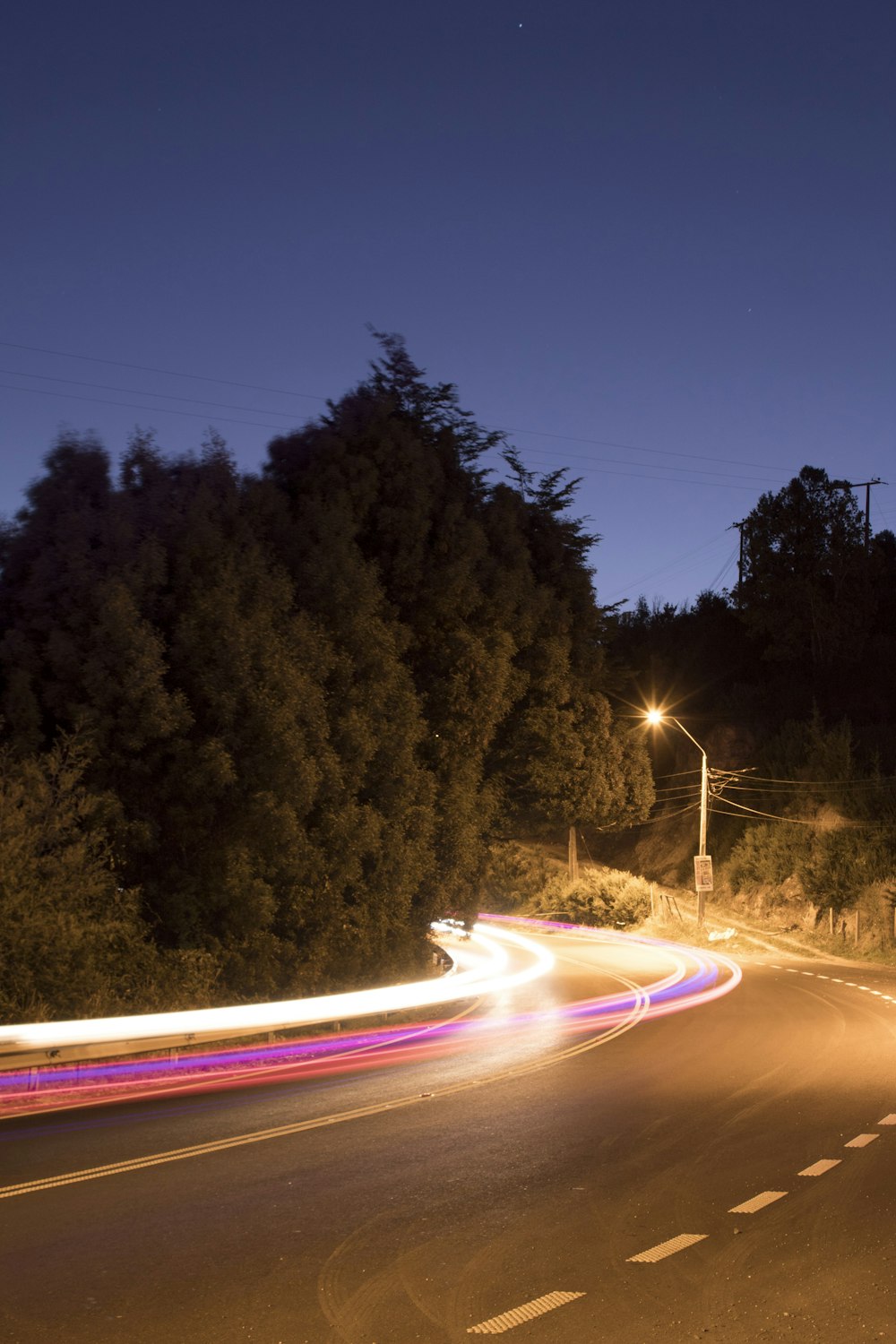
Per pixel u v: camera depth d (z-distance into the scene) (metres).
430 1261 7.03
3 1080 13.66
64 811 17.16
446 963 31.98
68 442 21.09
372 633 23.56
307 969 21.19
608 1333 5.80
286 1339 5.74
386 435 27.61
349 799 22.53
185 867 19.77
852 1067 15.39
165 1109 12.58
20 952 15.44
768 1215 8.05
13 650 19.06
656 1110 12.27
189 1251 7.24
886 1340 5.73
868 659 65.94
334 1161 9.84
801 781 52.78
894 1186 8.86
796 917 46.59
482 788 31.50
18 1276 6.75
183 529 20.67
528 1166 9.64
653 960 38.31
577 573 33.88
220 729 19.55
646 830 63.94
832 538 65.44
